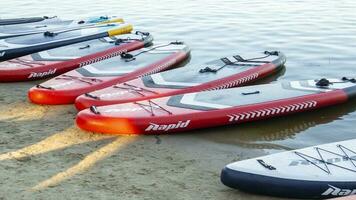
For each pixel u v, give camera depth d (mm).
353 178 7105
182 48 14297
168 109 9641
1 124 9758
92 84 11227
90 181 7516
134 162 8188
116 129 9203
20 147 8703
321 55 14852
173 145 8922
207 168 8047
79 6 24688
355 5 22859
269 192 7102
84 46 14492
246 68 12305
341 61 14211
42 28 17156
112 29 16688
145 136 9258
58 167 7973
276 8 22656
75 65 13203
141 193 7180
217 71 12000
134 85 11023
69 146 8789
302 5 23281
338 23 19031
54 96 10711
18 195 7070
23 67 12594
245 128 9758
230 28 18734
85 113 9422
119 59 13008
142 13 22344
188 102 9992
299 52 15250
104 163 8133
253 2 24547
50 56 13555
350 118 10289
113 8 23844
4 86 12227
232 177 7074
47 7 24609
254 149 8922
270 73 12758
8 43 14797
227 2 24766
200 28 18906
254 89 10727
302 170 7250
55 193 7145
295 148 9062
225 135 9438
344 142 8188
